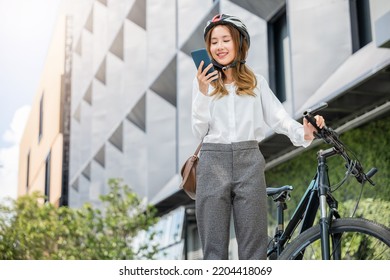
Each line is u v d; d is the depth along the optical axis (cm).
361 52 734
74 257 1349
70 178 2384
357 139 808
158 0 1544
